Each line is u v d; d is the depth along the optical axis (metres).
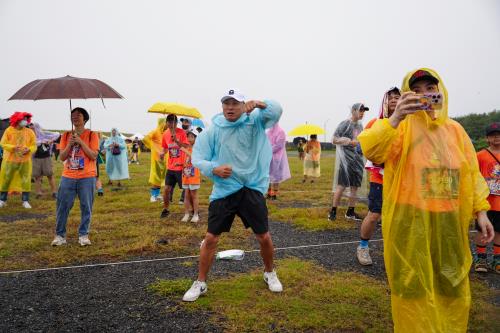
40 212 8.48
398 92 4.14
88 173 5.52
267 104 3.61
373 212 4.61
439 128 2.59
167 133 7.38
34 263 4.84
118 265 4.72
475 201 2.59
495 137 4.53
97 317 3.35
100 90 5.18
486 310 3.33
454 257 2.50
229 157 3.60
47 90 5.00
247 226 3.77
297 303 3.55
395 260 2.52
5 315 3.40
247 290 3.87
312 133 14.05
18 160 8.81
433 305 2.39
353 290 3.86
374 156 2.57
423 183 2.49
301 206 9.20
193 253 5.22
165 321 3.27
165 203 7.51
